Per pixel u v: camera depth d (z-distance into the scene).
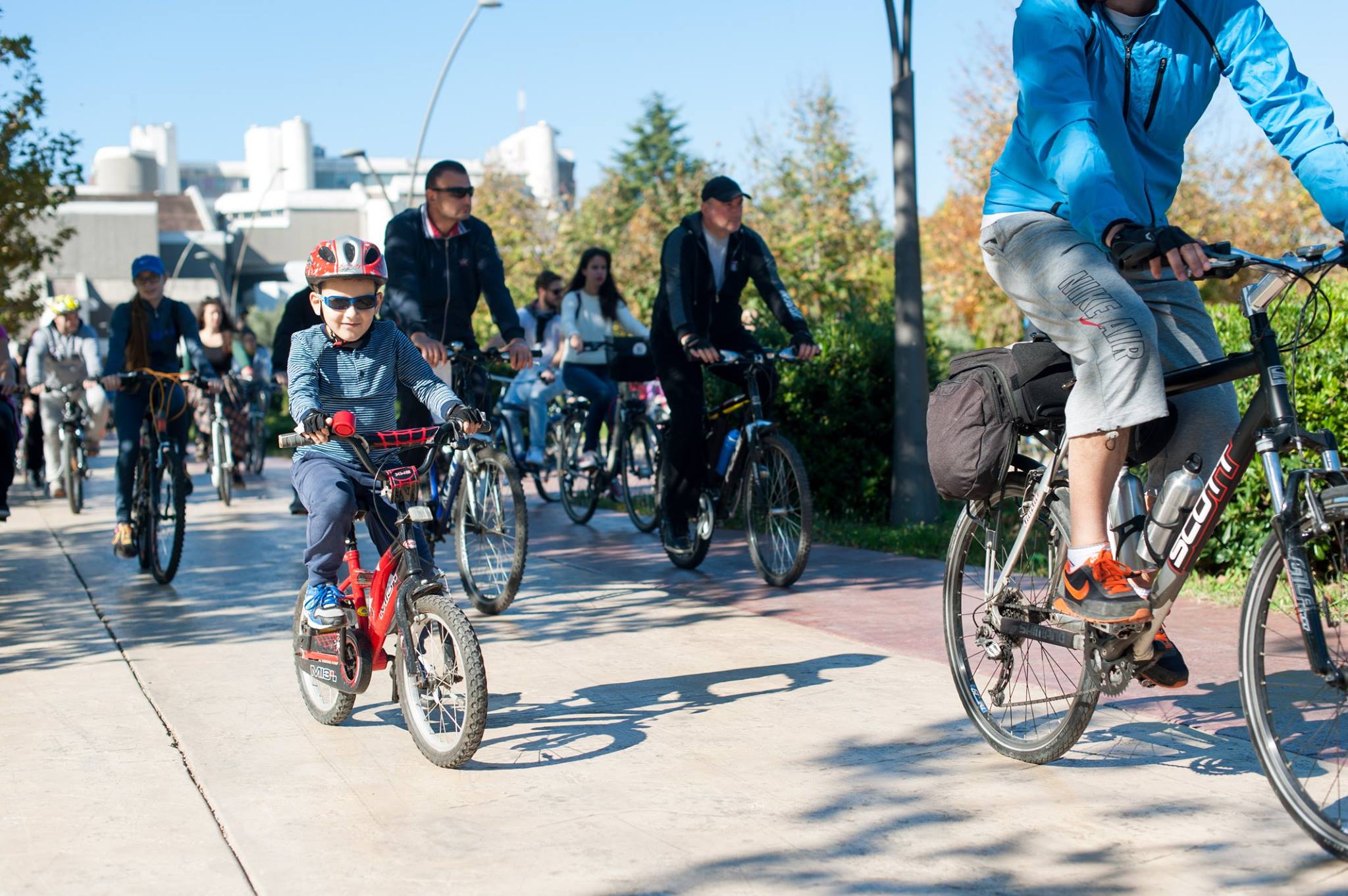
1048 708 3.66
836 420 9.40
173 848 3.12
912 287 8.91
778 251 24.31
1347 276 5.96
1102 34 3.33
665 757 3.78
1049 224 3.31
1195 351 3.40
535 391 11.12
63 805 3.44
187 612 6.25
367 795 3.50
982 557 3.81
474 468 6.22
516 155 119.56
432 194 6.62
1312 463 2.91
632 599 6.36
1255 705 2.94
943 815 3.25
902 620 5.68
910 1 8.87
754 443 6.68
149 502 7.18
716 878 2.89
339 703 4.12
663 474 7.27
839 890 2.81
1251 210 27.09
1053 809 3.27
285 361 8.38
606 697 4.50
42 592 6.91
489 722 4.22
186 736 4.09
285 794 3.52
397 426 6.53
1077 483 3.20
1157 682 3.44
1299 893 2.73
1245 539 5.92
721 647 5.24
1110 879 2.83
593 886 2.86
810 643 5.25
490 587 6.12
